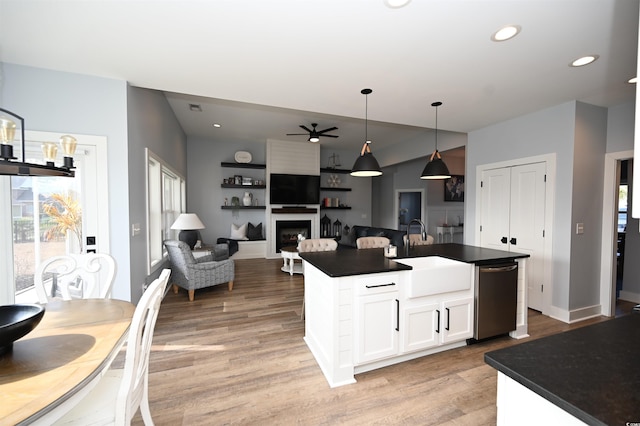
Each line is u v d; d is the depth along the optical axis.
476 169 4.29
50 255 2.57
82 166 2.60
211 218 6.97
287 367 2.26
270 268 5.82
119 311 1.54
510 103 3.23
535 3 1.63
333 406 1.83
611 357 0.88
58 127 2.52
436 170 3.43
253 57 2.26
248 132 6.22
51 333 1.28
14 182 2.46
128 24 1.86
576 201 3.21
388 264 2.36
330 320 2.08
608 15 1.73
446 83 2.71
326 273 2.08
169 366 2.27
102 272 2.66
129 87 2.78
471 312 2.54
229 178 6.96
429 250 3.09
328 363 2.12
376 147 7.53
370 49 2.13
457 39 2.00
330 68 2.43
